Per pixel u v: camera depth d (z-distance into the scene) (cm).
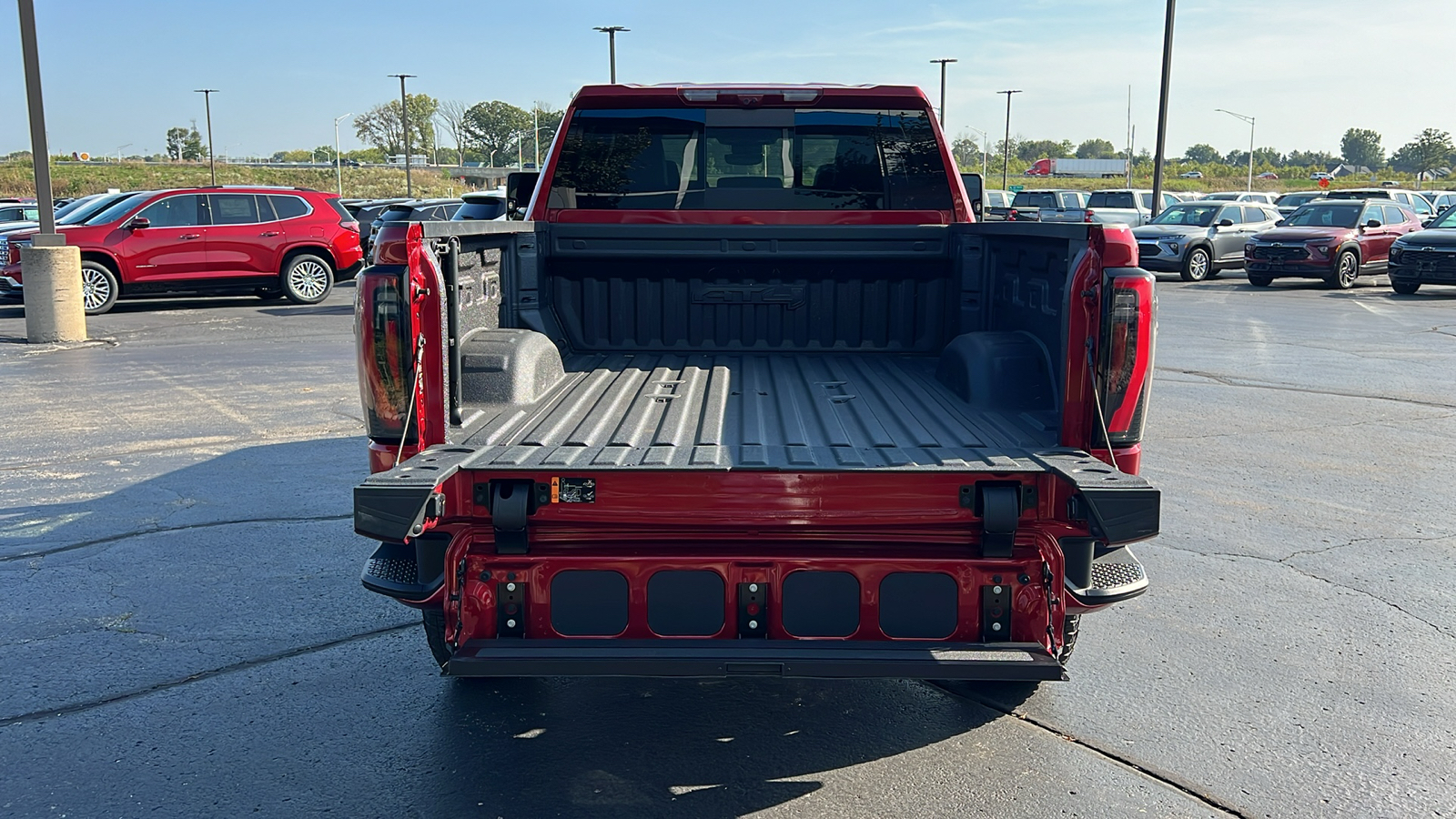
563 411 387
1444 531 605
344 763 356
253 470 739
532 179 592
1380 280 2453
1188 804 328
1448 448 807
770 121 512
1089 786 339
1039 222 375
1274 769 349
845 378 455
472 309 403
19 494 677
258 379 1120
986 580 320
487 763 356
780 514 315
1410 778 343
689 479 314
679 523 317
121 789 339
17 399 1001
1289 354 1280
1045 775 346
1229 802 329
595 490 316
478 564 321
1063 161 11725
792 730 380
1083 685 412
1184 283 2356
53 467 746
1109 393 331
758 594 321
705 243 496
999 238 443
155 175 8650
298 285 1884
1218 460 770
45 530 606
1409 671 425
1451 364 1202
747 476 313
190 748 366
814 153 518
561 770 352
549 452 330
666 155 518
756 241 496
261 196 1847
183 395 1023
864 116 514
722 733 377
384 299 329
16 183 7750
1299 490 690
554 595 321
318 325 1602
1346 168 15400
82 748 365
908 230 493
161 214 1764
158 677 421
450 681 422
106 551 570
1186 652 444
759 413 387
